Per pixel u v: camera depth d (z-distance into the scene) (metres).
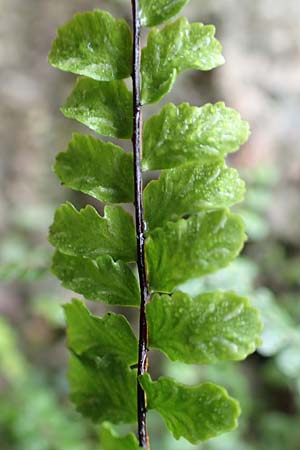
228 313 0.06
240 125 0.06
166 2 0.07
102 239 0.07
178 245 0.06
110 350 0.07
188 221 0.06
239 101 0.34
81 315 0.07
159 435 0.24
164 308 0.06
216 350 0.06
